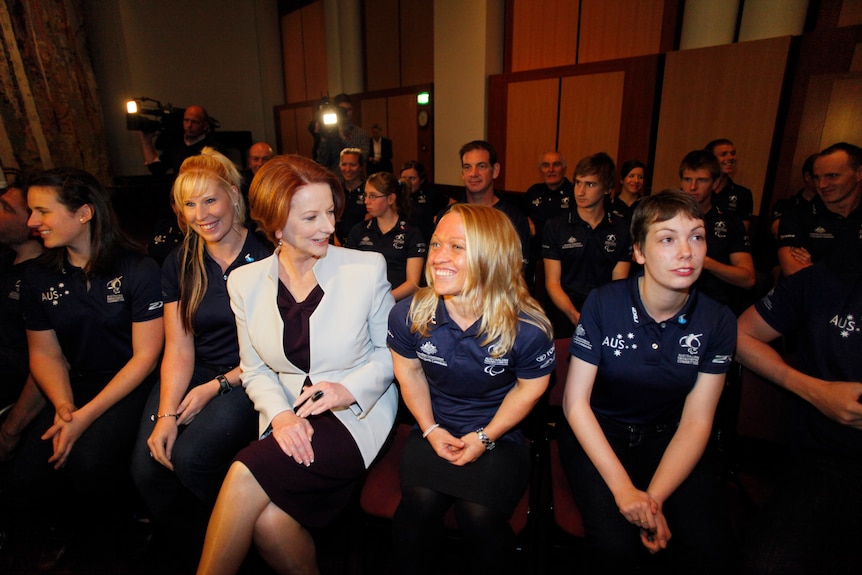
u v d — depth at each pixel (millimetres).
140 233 4562
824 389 1166
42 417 1595
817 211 2340
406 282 2654
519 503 1261
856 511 1116
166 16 7781
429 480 1200
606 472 1188
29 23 5164
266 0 8672
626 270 2443
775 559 1077
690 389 1253
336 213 1354
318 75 8266
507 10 5039
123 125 7414
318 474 1241
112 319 1593
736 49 3445
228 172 1514
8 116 4855
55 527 1675
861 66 3016
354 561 1581
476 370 1251
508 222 1211
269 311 1385
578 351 1295
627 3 4102
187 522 1486
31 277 1580
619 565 1105
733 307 2473
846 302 1204
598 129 4387
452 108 5660
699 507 1138
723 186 3246
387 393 1542
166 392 1485
